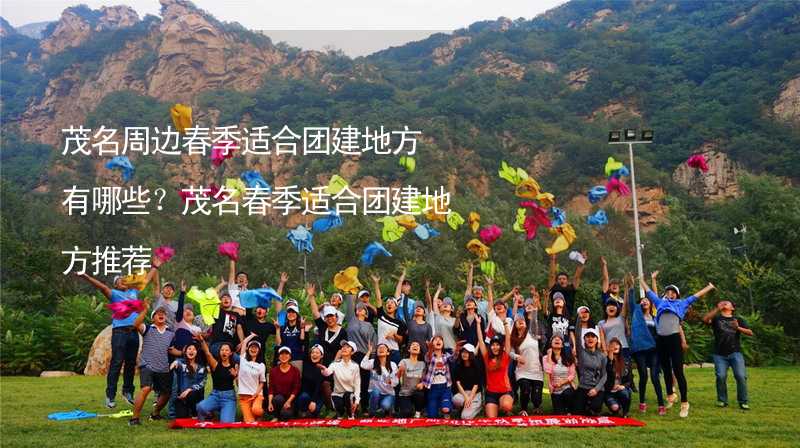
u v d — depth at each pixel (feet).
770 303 83.71
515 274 140.36
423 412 30.86
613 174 43.88
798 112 297.33
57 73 430.61
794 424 27.68
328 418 30.19
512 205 244.63
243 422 28.99
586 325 31.50
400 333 32.71
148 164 288.30
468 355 30.35
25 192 274.98
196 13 435.53
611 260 157.28
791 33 355.77
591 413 30.12
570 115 349.20
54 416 31.12
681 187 274.16
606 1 504.02
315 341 33.17
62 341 61.98
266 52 428.56
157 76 391.04
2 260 102.06
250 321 32.63
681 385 30.07
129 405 35.40
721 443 24.04
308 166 295.89
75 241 133.80
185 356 30.58
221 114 353.10
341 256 128.77
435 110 347.77
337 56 437.17
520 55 424.46
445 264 132.77
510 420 28.35
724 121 302.45
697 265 95.81
